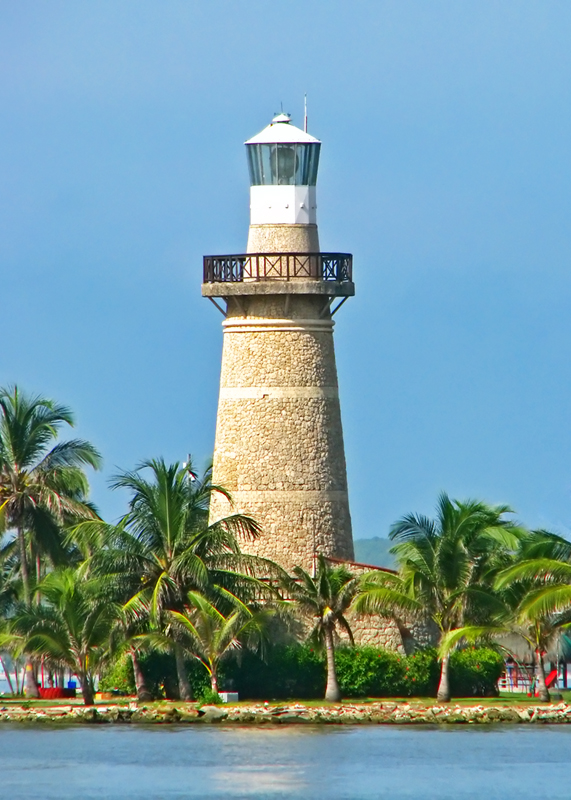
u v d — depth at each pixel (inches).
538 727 7824.8
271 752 7209.6
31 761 7101.4
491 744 7416.3
